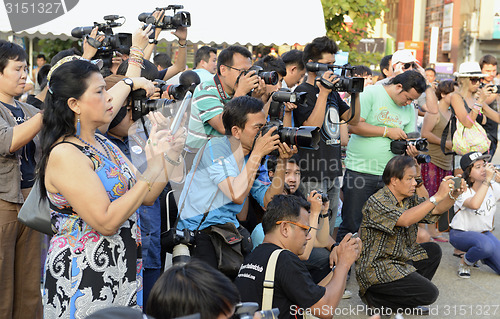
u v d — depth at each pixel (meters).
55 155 2.16
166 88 3.04
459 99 5.65
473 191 4.96
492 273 5.07
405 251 3.91
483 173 4.93
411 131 4.87
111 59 3.41
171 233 2.93
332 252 3.43
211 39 6.41
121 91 2.55
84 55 3.21
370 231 3.87
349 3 8.81
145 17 3.77
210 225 3.02
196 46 8.67
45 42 10.30
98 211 2.11
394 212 3.74
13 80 3.17
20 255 3.18
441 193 3.72
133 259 2.32
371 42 10.02
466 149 5.70
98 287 2.21
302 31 6.73
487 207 4.99
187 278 1.48
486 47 17.77
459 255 5.44
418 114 6.60
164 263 3.32
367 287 3.85
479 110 5.71
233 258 3.04
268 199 3.22
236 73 3.40
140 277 2.46
